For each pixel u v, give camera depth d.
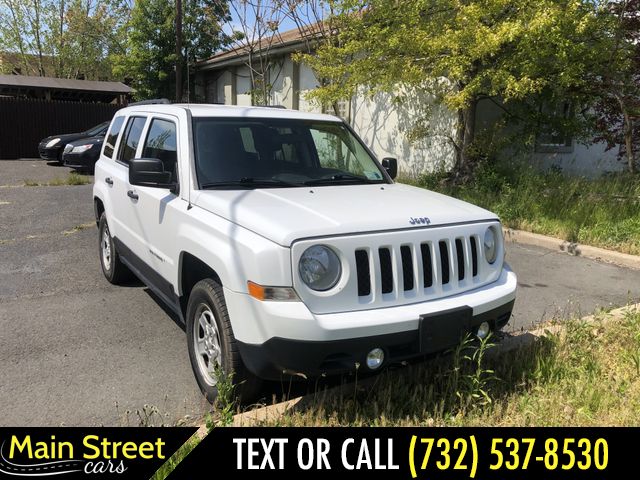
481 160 10.79
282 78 17.95
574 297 5.95
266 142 4.43
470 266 3.63
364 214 3.39
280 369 3.06
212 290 3.46
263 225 3.16
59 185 13.23
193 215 3.72
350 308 3.15
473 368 3.75
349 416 3.33
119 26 31.22
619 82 9.49
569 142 12.48
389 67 9.56
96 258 7.12
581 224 8.12
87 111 21.52
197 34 21.88
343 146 4.88
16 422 3.37
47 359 4.22
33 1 33.56
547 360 3.92
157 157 4.62
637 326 4.62
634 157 10.21
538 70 8.56
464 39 8.38
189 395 3.74
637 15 8.84
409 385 3.62
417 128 11.70
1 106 20.02
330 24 11.64
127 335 4.71
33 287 5.93
